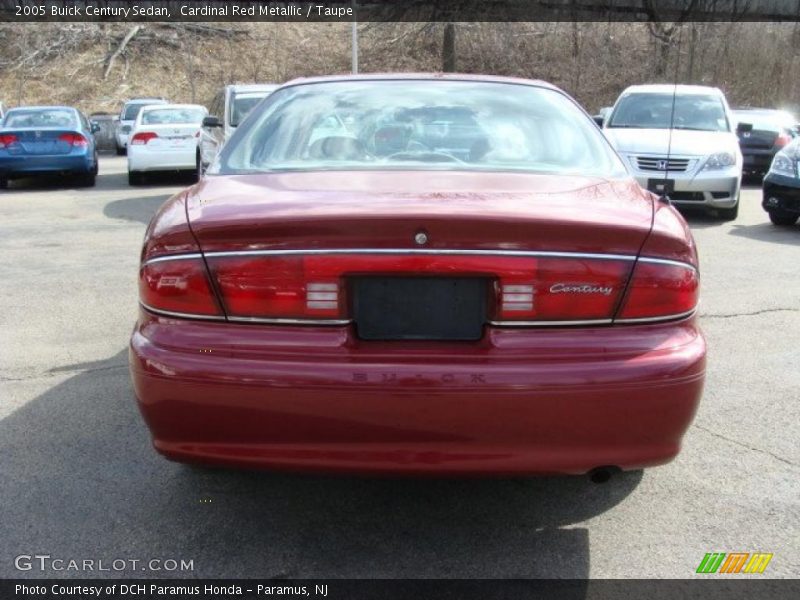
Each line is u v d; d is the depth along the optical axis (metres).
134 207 11.94
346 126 3.64
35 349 5.21
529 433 2.56
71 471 3.56
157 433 2.69
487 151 3.51
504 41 30.58
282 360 2.56
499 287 2.58
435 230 2.54
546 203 2.75
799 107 31.31
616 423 2.58
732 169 10.39
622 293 2.62
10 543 3.00
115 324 5.77
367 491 3.43
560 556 2.96
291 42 37.19
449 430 2.55
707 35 25.91
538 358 2.56
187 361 2.59
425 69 32.16
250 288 2.61
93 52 35.53
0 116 19.36
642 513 3.26
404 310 2.62
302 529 3.13
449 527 3.16
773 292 6.76
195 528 3.13
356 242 2.57
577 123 3.77
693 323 2.75
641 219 2.70
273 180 3.16
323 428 2.57
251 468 2.66
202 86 34.44
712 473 3.59
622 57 29.73
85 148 14.67
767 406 4.34
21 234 9.48
